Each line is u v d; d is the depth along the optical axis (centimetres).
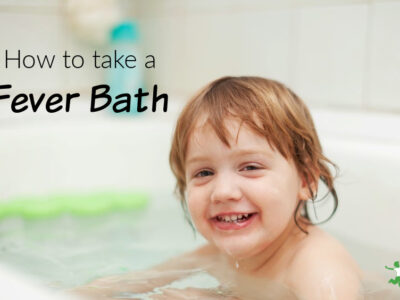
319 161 86
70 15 162
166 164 139
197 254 95
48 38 161
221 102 79
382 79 124
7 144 127
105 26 163
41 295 46
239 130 75
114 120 146
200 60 166
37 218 117
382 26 123
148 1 181
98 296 78
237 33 155
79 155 137
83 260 98
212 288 82
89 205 122
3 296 46
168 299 77
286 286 78
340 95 133
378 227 101
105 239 111
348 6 129
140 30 180
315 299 72
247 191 74
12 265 94
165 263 93
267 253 83
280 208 76
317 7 135
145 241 111
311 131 85
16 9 154
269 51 147
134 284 83
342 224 106
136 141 142
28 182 130
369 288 80
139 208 128
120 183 141
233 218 75
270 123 77
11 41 155
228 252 76
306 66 139
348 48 130
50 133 134
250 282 83
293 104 84
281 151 77
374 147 104
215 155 75
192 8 167
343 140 111
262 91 81
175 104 158
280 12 143
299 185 81
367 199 103
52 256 100
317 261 77
